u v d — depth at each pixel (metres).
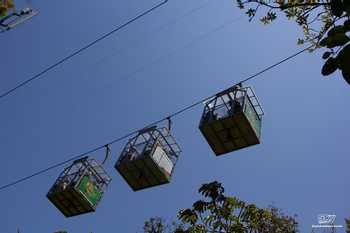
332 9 2.68
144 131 12.91
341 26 2.50
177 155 12.95
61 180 14.30
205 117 10.88
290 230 14.86
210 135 10.80
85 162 14.41
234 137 10.55
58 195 14.05
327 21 6.64
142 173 12.52
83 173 14.12
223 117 10.47
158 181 12.48
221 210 11.72
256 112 11.08
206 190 11.70
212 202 11.71
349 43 2.34
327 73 2.41
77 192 13.76
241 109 10.30
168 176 12.50
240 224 11.62
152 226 19.25
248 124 10.30
